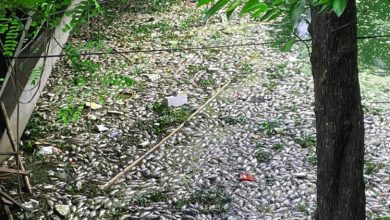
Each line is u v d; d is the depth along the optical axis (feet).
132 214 14.62
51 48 17.22
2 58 15.51
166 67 24.27
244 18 29.66
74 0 16.53
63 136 18.62
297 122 19.31
